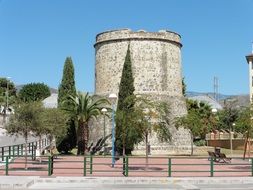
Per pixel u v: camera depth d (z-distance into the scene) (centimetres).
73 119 4838
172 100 5462
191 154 5209
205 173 2748
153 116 3012
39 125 3033
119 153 4331
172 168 3108
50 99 10588
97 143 5294
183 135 5475
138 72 5366
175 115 5441
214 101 11512
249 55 8088
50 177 2381
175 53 5659
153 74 5391
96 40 5797
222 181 2345
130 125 2966
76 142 5034
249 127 3425
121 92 4569
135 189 1998
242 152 5984
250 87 8125
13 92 12812
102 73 5581
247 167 3189
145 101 3094
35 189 1981
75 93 5294
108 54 5528
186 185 2198
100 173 2638
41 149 4541
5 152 3978
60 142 4969
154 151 5088
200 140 7356
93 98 4975
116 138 3903
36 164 3275
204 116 6338
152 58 5416
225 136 7225
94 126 5425
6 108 10194
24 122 2984
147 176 2478
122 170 2716
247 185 2217
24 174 2548
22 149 3881
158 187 2102
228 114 7900
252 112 3441
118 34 5472
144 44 5419
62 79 5375
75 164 3344
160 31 5506
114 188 2041
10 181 2141
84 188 2034
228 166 3334
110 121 5244
